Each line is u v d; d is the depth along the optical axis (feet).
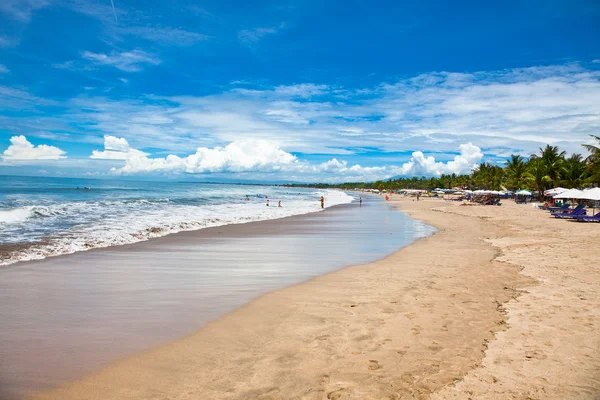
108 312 22.38
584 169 160.86
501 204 167.84
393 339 18.17
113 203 115.34
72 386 14.08
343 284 29.25
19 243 43.91
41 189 191.21
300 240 54.75
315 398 13.16
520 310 22.13
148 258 39.06
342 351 16.92
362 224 79.87
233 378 14.62
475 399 12.93
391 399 13.03
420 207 152.66
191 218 81.76
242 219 86.02
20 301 24.17
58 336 18.74
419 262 38.22
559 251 42.37
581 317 20.72
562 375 14.47
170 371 15.24
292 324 20.44
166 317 21.62
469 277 31.07
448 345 17.40
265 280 30.58
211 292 26.86
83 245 44.52
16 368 15.40
